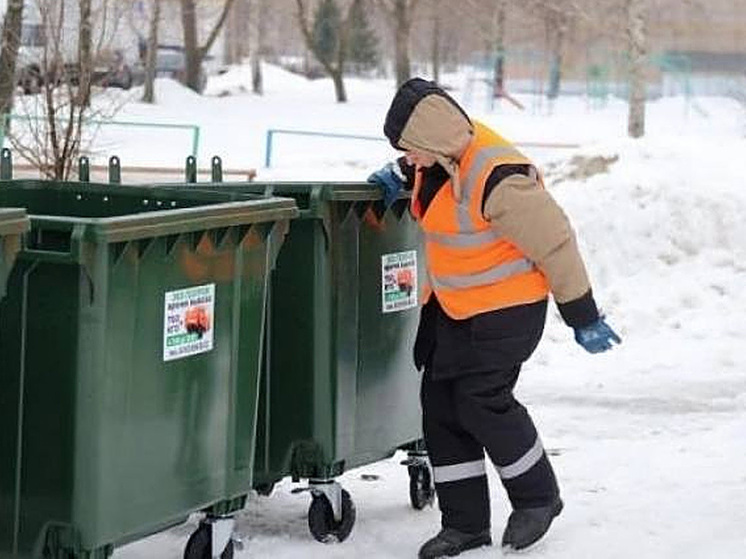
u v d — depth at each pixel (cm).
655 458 723
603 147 1352
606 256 1150
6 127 1300
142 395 483
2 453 473
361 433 601
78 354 462
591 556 570
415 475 634
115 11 1967
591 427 793
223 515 537
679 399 859
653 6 4281
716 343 1000
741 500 647
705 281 1110
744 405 847
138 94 2938
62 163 1245
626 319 1048
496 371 550
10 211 432
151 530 496
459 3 4075
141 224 467
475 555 570
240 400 534
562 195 1217
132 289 473
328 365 581
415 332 627
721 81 4384
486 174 534
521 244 536
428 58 4878
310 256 578
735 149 1448
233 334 526
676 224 1180
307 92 4175
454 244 545
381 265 604
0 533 476
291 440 585
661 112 3669
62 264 458
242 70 4700
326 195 570
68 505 468
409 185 591
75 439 464
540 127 3014
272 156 2128
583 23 3894
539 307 551
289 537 594
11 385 470
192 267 501
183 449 506
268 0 4712
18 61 1444
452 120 536
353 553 575
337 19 4644
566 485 672
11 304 466
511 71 4397
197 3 4209
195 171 711
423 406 573
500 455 559
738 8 4716
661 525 611
